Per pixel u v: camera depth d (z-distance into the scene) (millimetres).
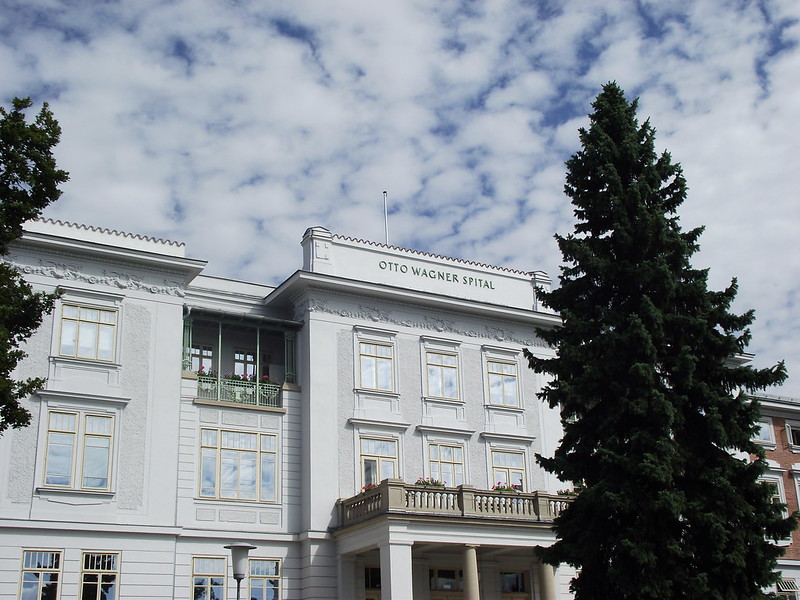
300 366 35906
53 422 30281
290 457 34469
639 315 23578
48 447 29953
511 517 32594
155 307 33219
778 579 21906
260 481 33625
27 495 29109
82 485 30094
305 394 35156
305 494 33812
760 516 21641
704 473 21984
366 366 36375
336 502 33812
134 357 32250
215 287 36969
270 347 37406
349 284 36344
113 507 30281
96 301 32219
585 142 26438
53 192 22453
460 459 36969
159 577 30359
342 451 34688
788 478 47438
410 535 30578
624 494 21578
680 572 21031
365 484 34719
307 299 36156
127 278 33000
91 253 32312
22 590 28203
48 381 30484
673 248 24453
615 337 23250
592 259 24375
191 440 32812
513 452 38219
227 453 33375
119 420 31312
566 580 36406
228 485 33000
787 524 21766
